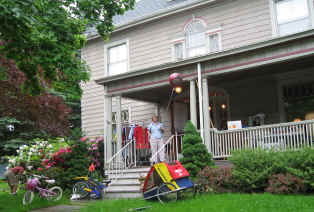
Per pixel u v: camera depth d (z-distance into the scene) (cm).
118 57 1617
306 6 1175
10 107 1438
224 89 1372
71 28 779
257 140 922
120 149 1185
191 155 900
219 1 1337
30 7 634
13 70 1338
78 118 2552
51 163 1126
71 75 828
